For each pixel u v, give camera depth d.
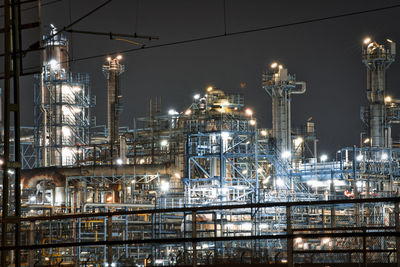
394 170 81.75
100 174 85.31
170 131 90.25
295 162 103.31
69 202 89.69
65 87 104.94
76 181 91.06
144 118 96.69
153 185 90.94
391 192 72.19
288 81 92.19
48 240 56.00
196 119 81.62
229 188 70.69
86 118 110.19
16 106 23.81
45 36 105.06
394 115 93.69
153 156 91.62
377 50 85.88
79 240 56.97
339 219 70.19
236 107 82.94
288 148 92.38
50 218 21.98
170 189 82.62
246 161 82.50
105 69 109.88
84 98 107.31
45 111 106.19
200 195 75.56
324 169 84.19
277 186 82.69
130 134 97.69
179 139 89.19
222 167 71.38
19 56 25.05
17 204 23.22
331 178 77.94
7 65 23.83
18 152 23.66
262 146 86.19
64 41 106.12
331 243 52.84
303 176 84.75
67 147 103.69
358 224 60.31
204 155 73.31
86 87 108.81
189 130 75.81
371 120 87.50
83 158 102.81
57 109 104.12
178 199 76.56
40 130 108.31
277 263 21.16
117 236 62.41
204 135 74.25
